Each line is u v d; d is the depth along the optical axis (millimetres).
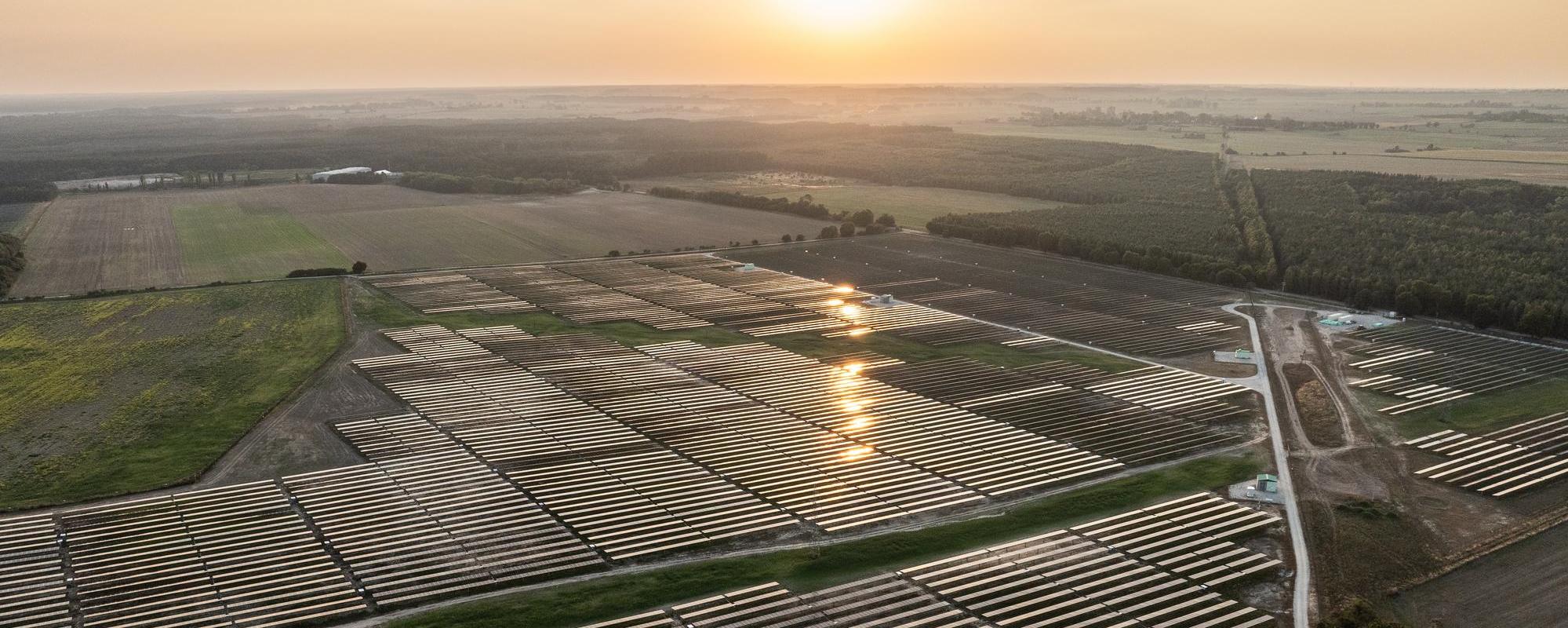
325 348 138875
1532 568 74812
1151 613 69250
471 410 112938
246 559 77875
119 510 86812
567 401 116188
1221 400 115062
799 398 117438
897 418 110188
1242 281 175875
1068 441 102938
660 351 138375
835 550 78750
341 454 100062
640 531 82750
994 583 73438
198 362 132250
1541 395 114188
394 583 74062
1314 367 127188
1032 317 157250
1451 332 142875
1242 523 82938
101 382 123750
